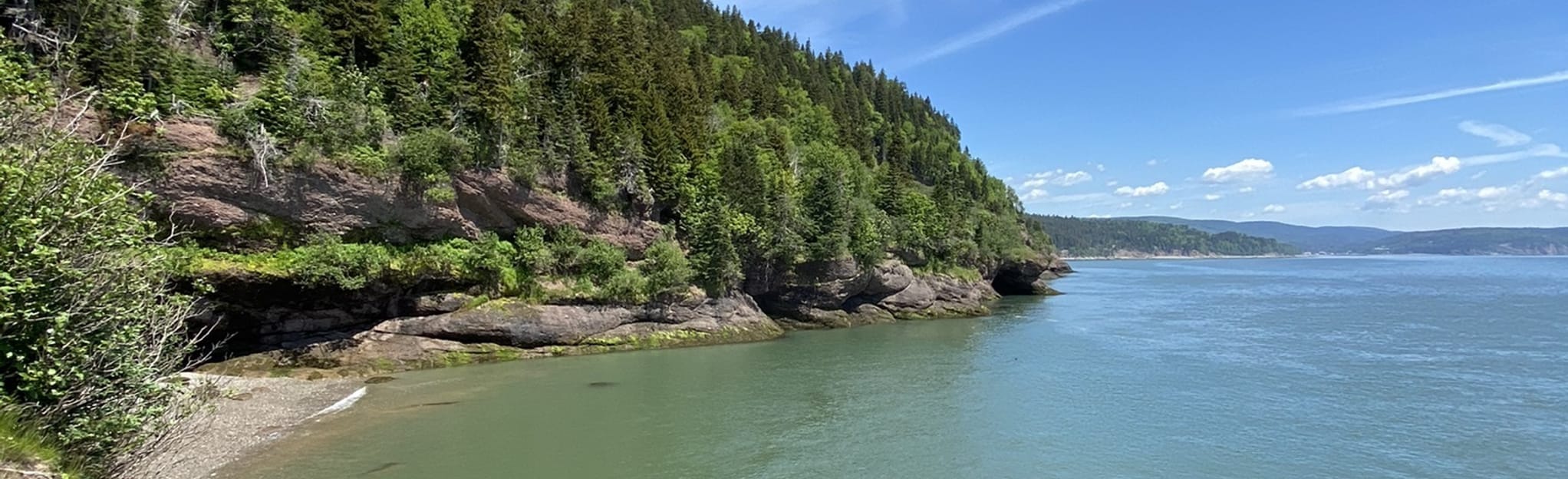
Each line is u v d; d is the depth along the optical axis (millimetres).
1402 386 32500
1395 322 56719
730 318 50062
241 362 33188
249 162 31625
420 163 36594
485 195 40219
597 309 43656
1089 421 27281
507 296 40688
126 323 11805
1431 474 21469
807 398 30812
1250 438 25016
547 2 65125
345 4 40625
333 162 34156
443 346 37906
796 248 55969
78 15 28422
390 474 20234
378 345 36406
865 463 22562
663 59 72812
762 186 55094
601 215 46000
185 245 29984
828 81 135125
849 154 86562
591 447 23516
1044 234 156000
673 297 47094
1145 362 39188
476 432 24703
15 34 27266
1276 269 197125
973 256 81438
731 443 24344
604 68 56125
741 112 87000
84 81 27609
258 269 31812
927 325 59781
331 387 31016
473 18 45781
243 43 36500
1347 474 21547
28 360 10438
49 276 10141
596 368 37250
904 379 35000
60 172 10375
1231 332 51531
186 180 29812
